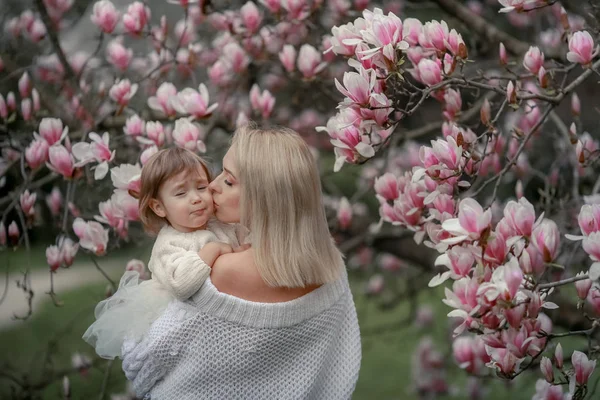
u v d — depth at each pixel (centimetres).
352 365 223
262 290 204
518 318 189
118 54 342
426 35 236
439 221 247
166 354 206
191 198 212
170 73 374
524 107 305
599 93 467
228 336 204
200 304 203
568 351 446
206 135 372
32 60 399
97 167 264
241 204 206
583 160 251
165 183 214
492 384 484
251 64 386
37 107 331
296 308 208
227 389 207
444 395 498
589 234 185
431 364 495
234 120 389
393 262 516
